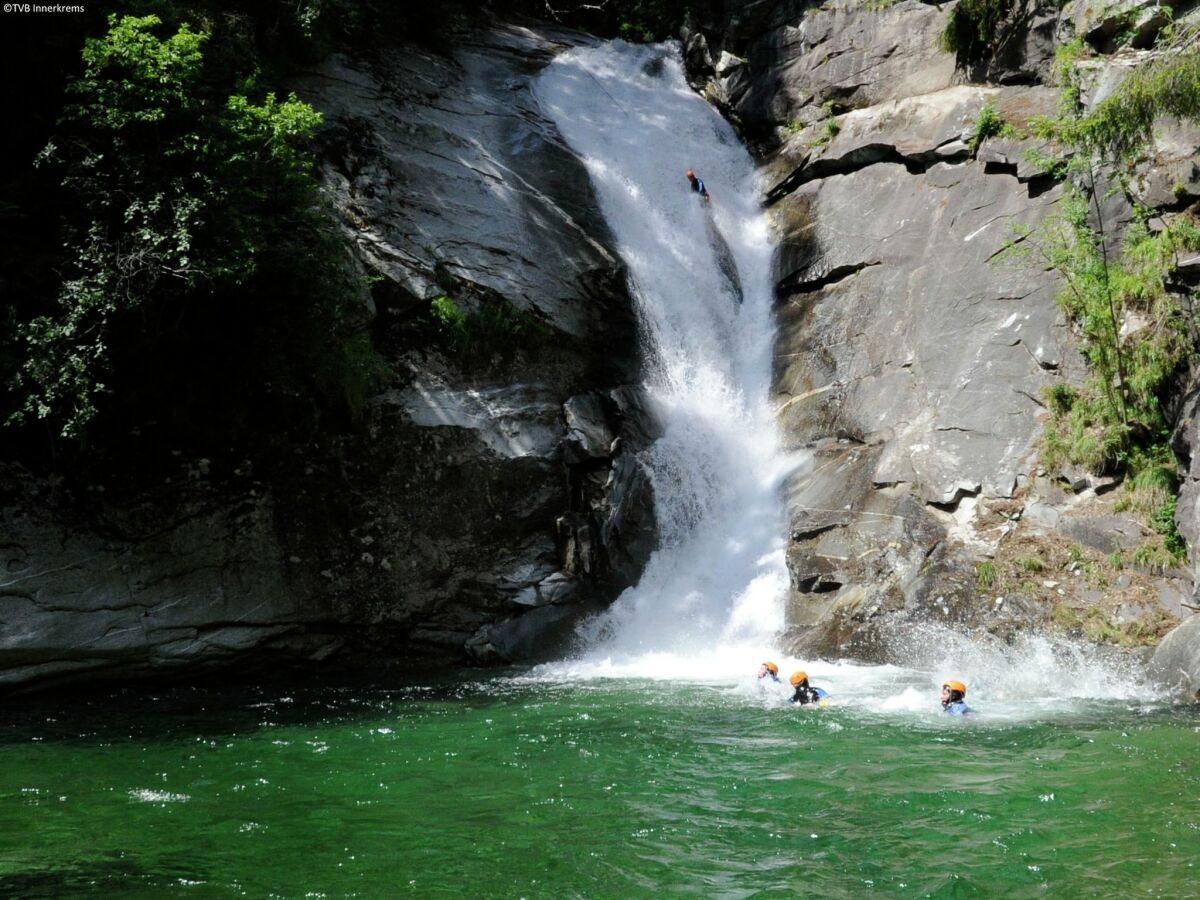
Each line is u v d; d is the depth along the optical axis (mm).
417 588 15523
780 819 7473
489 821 7562
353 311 15664
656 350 19094
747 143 24391
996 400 15867
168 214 12836
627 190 21422
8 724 11297
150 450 13914
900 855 6691
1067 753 9078
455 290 17312
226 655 14031
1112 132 14875
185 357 14180
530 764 9141
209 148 13125
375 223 17344
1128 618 12875
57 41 13500
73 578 12977
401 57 22219
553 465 16703
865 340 18219
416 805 8000
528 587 15945
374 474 15477
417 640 15609
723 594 15930
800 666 13766
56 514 13070
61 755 9781
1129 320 14836
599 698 12141
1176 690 11602
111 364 13305
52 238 13352
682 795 8094
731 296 20766
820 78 23078
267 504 14625
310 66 19672
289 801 8156
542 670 14531
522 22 28422
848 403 17656
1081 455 14633
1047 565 13852
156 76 12820
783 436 18312
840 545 15492
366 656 15383
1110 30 17094
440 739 10211
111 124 12570
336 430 15328
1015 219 17219
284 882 6414
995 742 9539
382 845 7074
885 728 10180
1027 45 18953
